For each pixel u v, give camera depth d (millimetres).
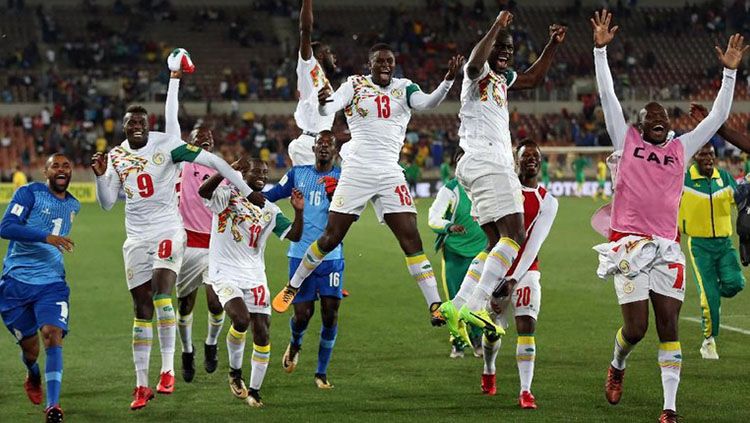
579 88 122688
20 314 24062
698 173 30250
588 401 25250
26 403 25453
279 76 121062
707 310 30141
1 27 123375
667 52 132875
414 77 124688
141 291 25406
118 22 127375
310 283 27125
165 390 26094
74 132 109562
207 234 27797
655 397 25578
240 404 25203
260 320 25234
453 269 30156
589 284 46281
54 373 23078
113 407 24891
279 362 30375
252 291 25234
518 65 125625
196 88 117875
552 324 36312
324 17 132750
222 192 25141
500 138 22969
